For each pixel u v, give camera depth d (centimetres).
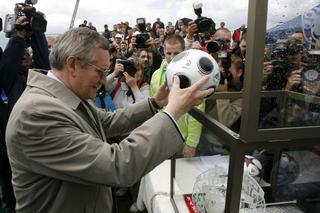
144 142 69
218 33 164
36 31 201
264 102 66
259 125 63
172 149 72
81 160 69
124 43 423
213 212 87
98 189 84
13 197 205
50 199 79
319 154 86
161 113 73
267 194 98
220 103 83
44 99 73
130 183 70
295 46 67
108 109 222
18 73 191
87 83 83
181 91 73
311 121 68
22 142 71
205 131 92
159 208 108
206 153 95
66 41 80
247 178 83
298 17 65
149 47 255
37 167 73
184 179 106
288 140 64
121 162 68
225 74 97
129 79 224
